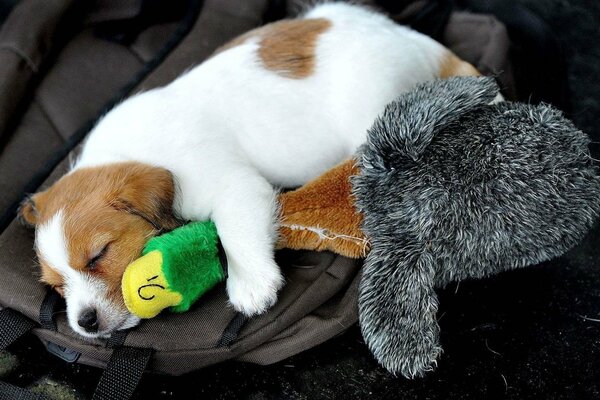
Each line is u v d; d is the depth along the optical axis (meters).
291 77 0.76
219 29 0.90
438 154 0.69
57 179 0.79
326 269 0.73
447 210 0.68
